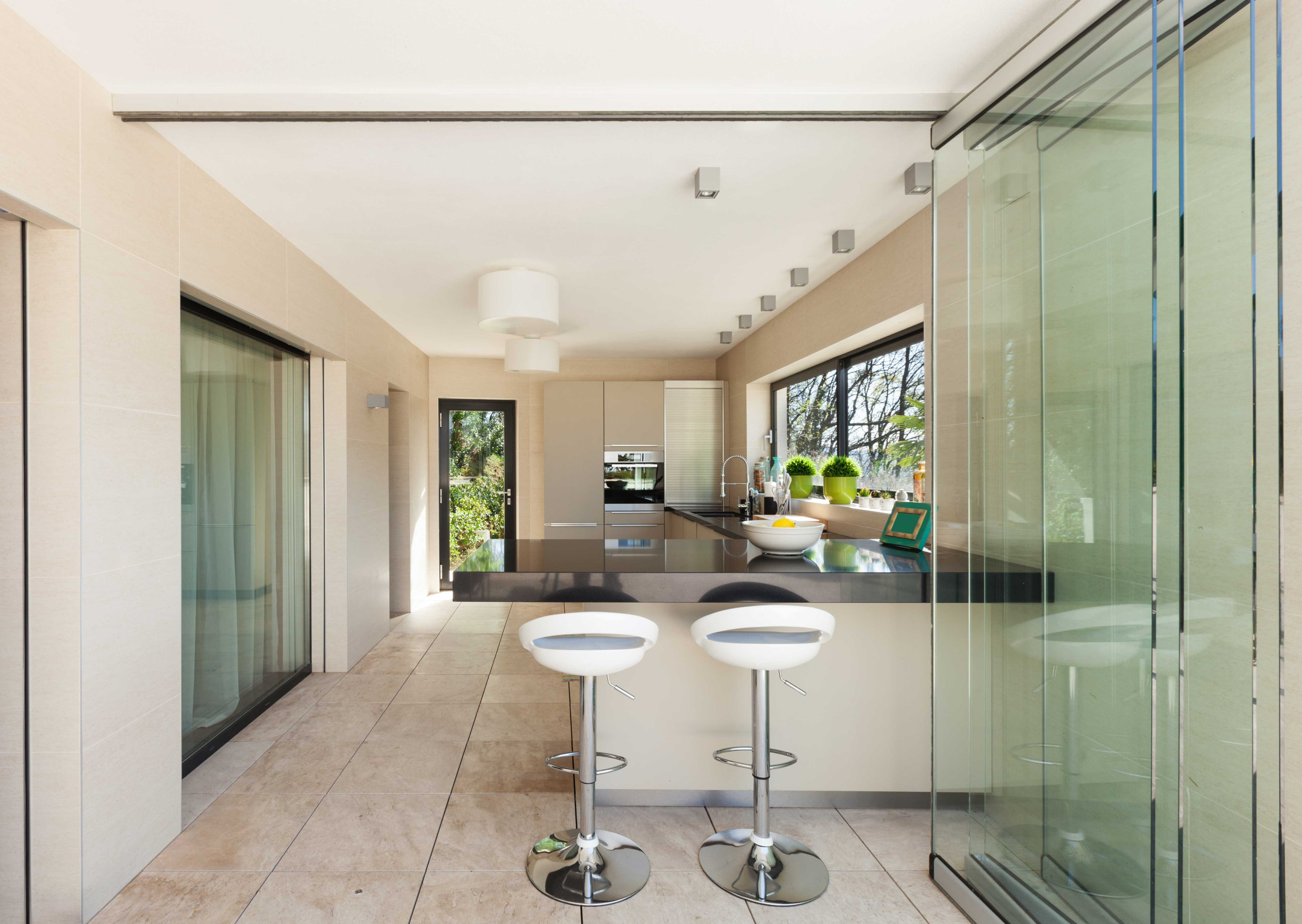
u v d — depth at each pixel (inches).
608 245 125.9
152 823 82.2
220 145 86.7
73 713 69.6
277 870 80.5
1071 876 61.8
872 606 98.0
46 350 69.6
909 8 62.9
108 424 74.1
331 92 76.4
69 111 69.0
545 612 224.8
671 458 246.2
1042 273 64.8
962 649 77.4
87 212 71.3
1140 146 53.2
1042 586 65.8
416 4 61.3
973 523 76.3
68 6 61.0
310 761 111.3
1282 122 48.8
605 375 261.3
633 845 85.2
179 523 87.8
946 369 80.7
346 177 96.3
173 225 87.2
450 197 103.7
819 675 97.8
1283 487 47.1
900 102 77.9
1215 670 50.1
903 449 138.3
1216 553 49.7
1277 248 44.3
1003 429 71.1
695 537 204.4
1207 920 50.9
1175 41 49.8
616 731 97.2
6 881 69.4
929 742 98.4
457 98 76.7
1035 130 64.7
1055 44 61.2
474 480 263.7
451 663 167.3
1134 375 54.6
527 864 82.1
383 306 174.7
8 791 69.1
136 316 79.4
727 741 97.7
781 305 174.4
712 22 64.6
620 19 63.8
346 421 158.9
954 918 73.9
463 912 73.1
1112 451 57.2
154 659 82.4
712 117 77.2
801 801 98.0
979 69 73.4
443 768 108.9
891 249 118.0
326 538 158.9
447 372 257.3
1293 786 49.2
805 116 77.6
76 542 69.5
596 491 247.3
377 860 82.9
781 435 211.3
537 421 262.7
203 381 109.3
